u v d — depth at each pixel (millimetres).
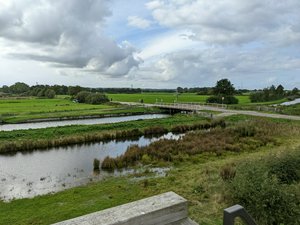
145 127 31094
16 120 39969
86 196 11164
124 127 31188
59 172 16000
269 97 85062
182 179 12672
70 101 86375
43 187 13266
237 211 2168
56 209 9883
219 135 23984
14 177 15133
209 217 7668
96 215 2420
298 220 6520
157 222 2527
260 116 34938
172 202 2670
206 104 56500
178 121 35656
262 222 6680
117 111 53031
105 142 25609
